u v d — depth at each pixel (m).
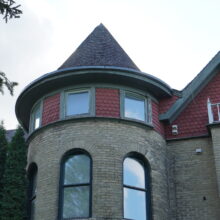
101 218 16.06
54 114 18.53
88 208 16.39
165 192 18.14
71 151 17.52
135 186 17.36
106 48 20.20
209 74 20.44
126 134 17.83
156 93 19.69
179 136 19.45
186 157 19.05
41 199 17.09
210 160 18.73
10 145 18.53
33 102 20.06
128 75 18.45
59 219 16.42
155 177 17.83
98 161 16.98
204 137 19.22
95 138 17.45
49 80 18.66
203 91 20.42
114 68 18.22
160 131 19.31
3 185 17.89
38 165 18.05
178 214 18.12
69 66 19.59
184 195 18.41
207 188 18.28
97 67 18.14
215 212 17.78
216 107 19.83
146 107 19.03
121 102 18.38
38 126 19.36
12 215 17.17
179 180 18.73
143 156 17.84
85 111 18.20
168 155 19.25
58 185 16.98
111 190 16.55
